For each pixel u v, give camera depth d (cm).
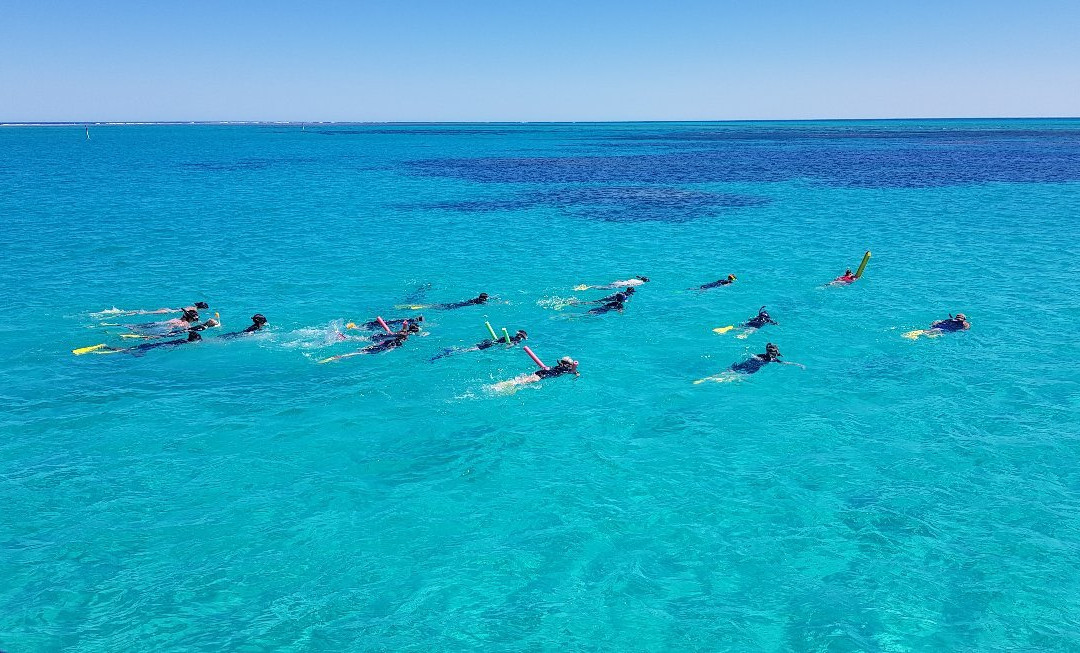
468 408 1788
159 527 1274
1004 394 1812
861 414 1719
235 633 1024
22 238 3988
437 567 1178
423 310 2652
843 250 3625
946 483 1405
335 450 1568
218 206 5459
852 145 14212
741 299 2731
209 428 1661
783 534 1257
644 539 1252
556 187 6856
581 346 2239
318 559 1194
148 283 3009
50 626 1030
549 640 1021
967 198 5531
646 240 4012
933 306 2577
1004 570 1148
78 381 1939
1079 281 2878
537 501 1372
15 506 1327
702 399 1830
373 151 13850
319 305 2712
